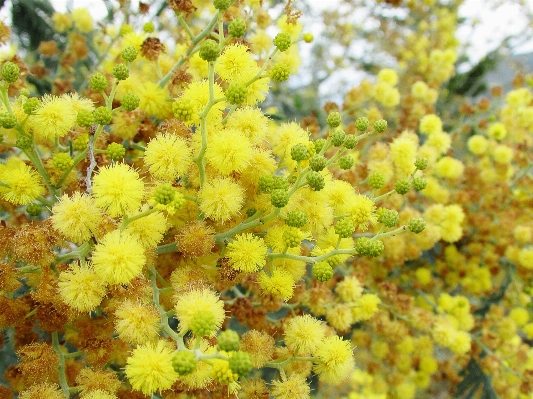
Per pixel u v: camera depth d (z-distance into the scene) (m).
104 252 0.10
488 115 0.32
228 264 0.12
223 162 0.11
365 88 0.23
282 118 0.25
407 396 0.28
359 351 0.30
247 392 0.13
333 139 0.12
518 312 0.27
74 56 0.23
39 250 0.11
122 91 0.15
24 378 0.13
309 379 0.17
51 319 0.12
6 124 0.12
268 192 0.12
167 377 0.10
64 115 0.12
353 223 0.13
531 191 0.27
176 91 0.15
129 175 0.10
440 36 0.36
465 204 0.26
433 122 0.23
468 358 0.26
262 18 0.18
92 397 0.11
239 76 0.13
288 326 0.13
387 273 0.25
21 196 0.12
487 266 0.27
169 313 0.12
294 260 0.13
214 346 0.11
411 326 0.24
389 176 0.18
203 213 0.12
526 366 0.26
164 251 0.12
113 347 0.13
